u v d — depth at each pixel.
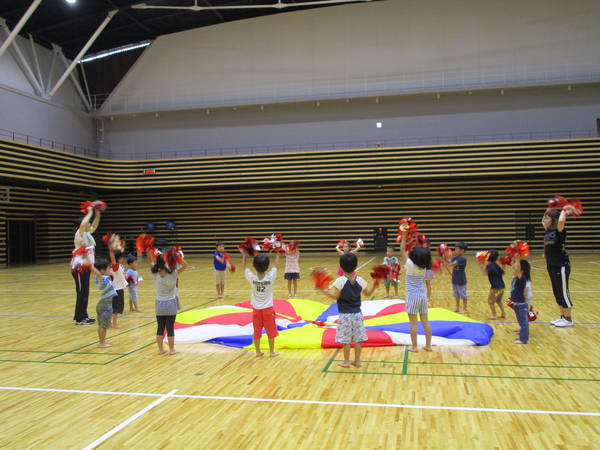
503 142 20.94
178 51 25.56
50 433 3.37
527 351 5.37
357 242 7.05
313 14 24.23
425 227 23.55
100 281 5.97
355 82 23.70
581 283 11.23
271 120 24.69
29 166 19.41
